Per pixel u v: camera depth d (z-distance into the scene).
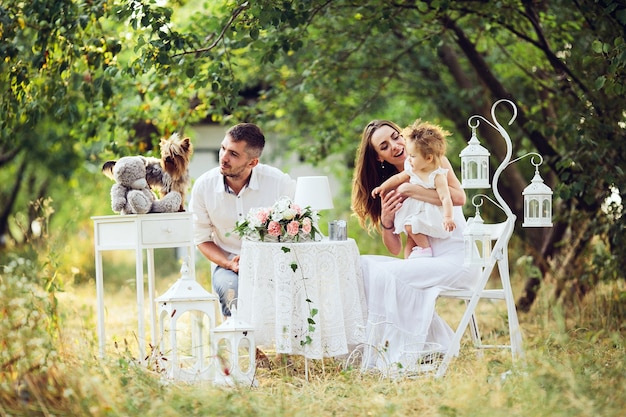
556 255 9.73
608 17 7.75
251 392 5.45
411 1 8.71
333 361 6.43
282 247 6.14
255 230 6.38
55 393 4.93
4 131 8.38
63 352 5.52
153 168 6.65
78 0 7.86
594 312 8.10
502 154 11.82
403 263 6.47
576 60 8.59
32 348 5.26
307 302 6.15
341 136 12.01
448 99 12.72
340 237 6.48
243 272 6.41
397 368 6.04
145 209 6.35
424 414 4.91
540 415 4.64
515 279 11.53
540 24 9.80
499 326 8.41
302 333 6.15
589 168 8.23
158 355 6.01
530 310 9.24
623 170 8.20
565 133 8.88
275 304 6.22
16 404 4.86
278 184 7.11
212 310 6.02
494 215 12.30
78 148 15.87
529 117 9.79
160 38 7.46
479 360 5.82
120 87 9.95
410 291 6.40
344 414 5.05
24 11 7.60
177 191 6.72
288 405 5.11
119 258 19.20
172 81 9.48
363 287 6.51
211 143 19.27
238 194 7.05
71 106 8.40
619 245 8.30
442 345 6.56
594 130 8.19
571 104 9.15
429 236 6.70
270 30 8.57
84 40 8.22
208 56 8.06
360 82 12.05
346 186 16.66
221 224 7.12
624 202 7.99
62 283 6.66
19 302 5.56
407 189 6.56
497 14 8.73
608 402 4.82
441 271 6.41
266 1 7.21
